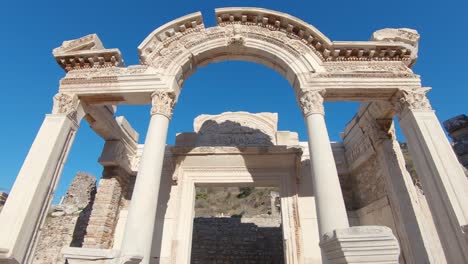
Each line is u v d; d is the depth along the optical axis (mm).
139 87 10250
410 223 9633
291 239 11250
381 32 10969
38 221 8562
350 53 10477
